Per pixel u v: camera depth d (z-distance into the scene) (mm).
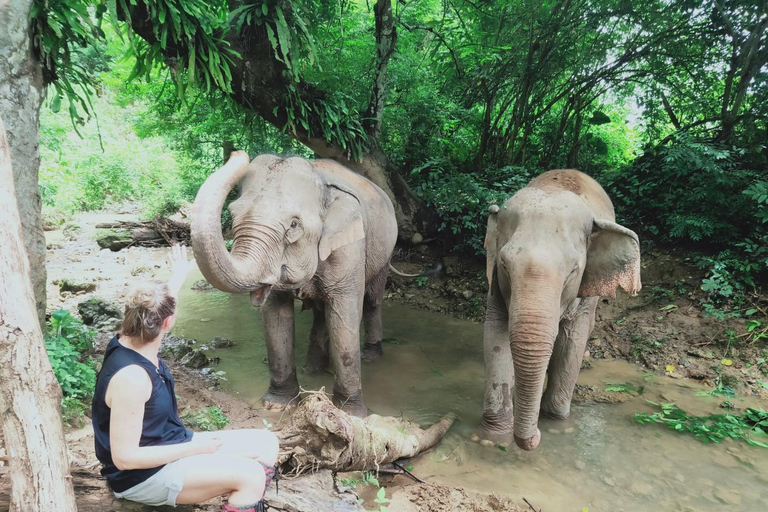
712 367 5254
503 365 4086
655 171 7539
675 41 8492
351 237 4098
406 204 8359
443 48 10055
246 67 6152
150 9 4883
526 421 3400
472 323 7059
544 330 3250
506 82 9625
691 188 7031
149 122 10727
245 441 2439
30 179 3834
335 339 4246
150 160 18125
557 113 10383
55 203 14414
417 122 8930
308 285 4172
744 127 7547
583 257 3705
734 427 4215
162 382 2117
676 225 6547
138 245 12188
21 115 3709
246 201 3619
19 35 3650
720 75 8523
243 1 5910
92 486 2299
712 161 6465
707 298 5980
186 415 3855
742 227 6402
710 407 4625
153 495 2094
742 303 5773
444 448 3943
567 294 3660
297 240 3688
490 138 9836
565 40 8945
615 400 4754
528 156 10031
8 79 3617
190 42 5121
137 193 17422
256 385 4918
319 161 4926
